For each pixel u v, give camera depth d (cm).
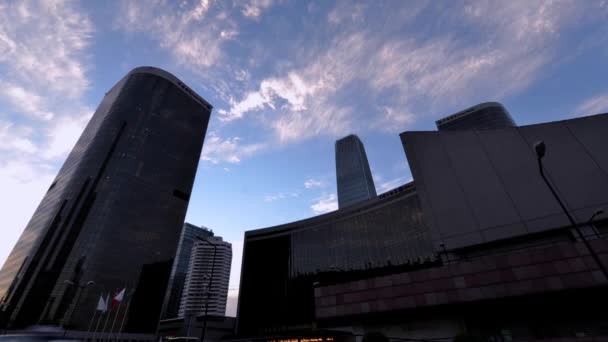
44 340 1314
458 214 2514
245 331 9856
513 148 2603
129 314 10519
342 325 2494
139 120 14338
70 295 9531
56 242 10550
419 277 2233
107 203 11712
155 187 13550
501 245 2259
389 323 2300
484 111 16862
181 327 11506
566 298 1822
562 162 2350
